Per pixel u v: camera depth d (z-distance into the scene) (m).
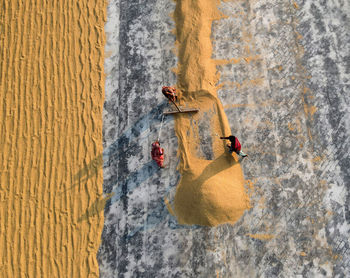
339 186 7.09
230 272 6.79
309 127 7.57
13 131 8.20
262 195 7.23
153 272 6.96
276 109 7.80
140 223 7.31
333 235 6.80
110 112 8.24
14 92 8.52
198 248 7.00
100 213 7.46
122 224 7.34
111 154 7.89
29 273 7.12
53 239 7.33
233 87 8.09
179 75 8.34
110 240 7.26
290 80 7.98
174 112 7.93
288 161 7.38
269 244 6.89
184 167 7.57
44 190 7.69
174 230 7.18
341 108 7.61
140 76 8.45
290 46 8.27
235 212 7.11
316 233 6.86
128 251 7.14
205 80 8.11
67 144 8.03
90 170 7.79
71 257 7.20
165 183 7.54
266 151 7.51
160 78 8.38
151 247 7.12
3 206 7.61
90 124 8.18
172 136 7.88
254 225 7.04
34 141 8.09
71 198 7.60
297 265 6.71
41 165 7.88
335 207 6.97
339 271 6.59
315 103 7.72
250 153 7.54
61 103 8.38
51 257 7.21
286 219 7.01
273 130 7.65
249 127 7.74
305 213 7.00
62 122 8.22
